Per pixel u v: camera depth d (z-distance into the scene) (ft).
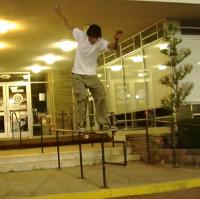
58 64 69.56
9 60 64.08
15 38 51.31
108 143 45.85
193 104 46.24
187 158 35.17
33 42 53.88
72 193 26.11
